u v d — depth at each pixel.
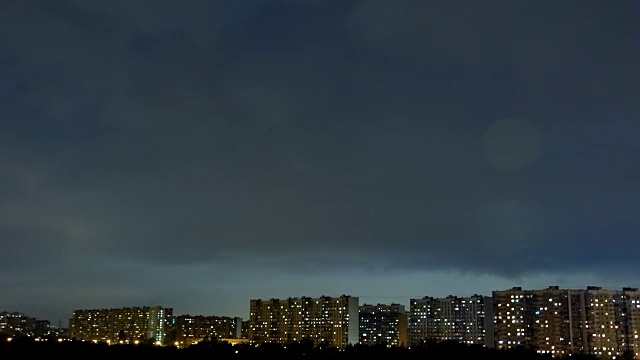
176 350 161.25
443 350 170.62
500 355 171.88
